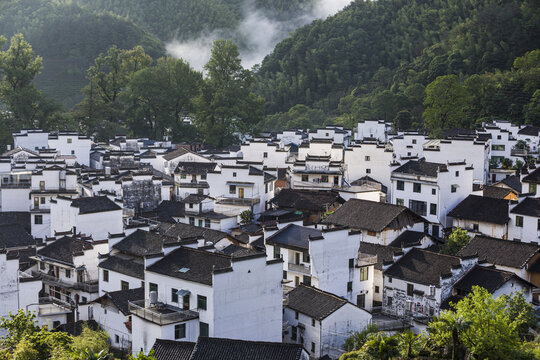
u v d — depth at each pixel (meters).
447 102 184.38
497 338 62.44
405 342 65.75
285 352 62.28
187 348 64.62
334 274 87.19
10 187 127.44
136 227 95.69
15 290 83.25
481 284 83.94
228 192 128.75
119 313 79.81
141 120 198.12
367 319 80.44
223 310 70.94
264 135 199.88
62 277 95.25
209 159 146.75
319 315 76.88
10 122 187.62
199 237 94.50
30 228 121.69
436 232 115.19
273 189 135.00
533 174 120.19
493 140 165.62
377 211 107.56
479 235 98.69
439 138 170.88
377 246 96.88
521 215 107.88
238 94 199.25
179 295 72.12
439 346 65.75
